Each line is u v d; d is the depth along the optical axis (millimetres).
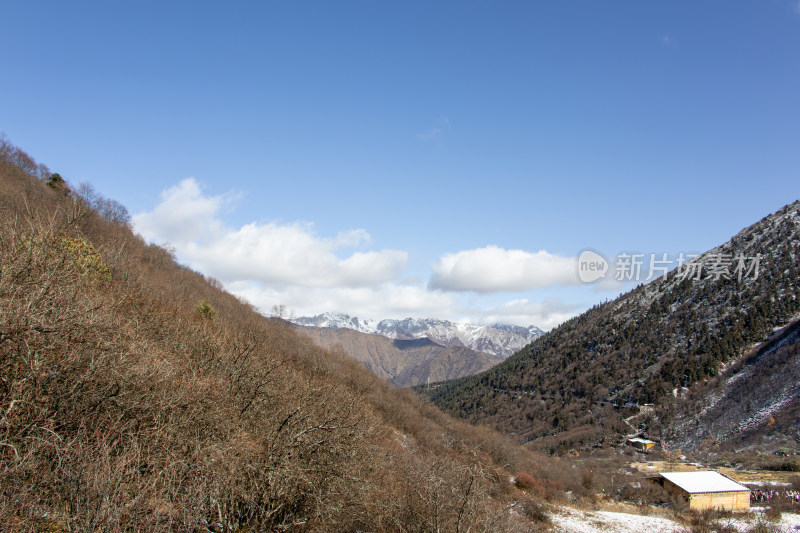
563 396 131250
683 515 40750
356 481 12484
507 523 16219
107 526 6547
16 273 8891
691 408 101312
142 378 9750
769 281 135625
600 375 133000
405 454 21859
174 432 9477
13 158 46438
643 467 73125
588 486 51688
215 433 10375
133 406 9125
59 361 8461
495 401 143000
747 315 126750
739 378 104000
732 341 119438
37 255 9609
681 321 142375
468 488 14375
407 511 14594
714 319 134125
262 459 10891
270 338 37812
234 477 9789
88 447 7613
